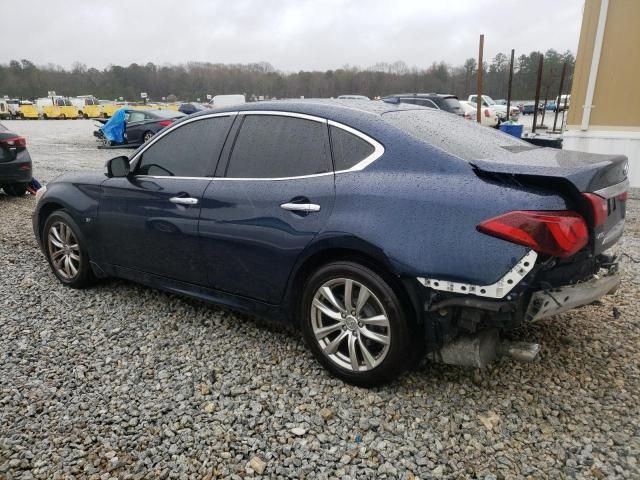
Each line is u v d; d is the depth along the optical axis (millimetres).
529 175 2367
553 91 49156
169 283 3766
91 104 50188
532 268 2297
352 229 2676
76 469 2299
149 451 2408
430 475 2236
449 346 2598
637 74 7988
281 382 2951
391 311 2633
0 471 2285
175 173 3666
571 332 3471
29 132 26469
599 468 2248
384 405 2711
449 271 2420
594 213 2381
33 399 2814
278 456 2373
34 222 4719
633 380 2898
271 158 3176
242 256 3199
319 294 2930
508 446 2402
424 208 2520
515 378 2932
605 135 8430
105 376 3043
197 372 3074
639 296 4039
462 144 2828
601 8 8016
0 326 3707
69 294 4340
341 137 2926
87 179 4266
